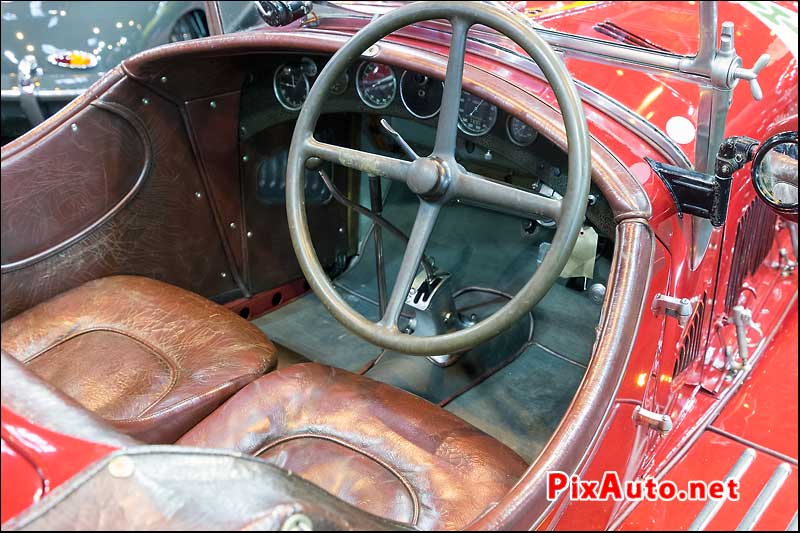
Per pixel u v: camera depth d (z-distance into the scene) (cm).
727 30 107
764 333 179
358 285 212
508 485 110
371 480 111
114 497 71
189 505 71
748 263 180
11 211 139
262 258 195
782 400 156
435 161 111
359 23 157
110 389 125
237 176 180
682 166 122
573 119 99
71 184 148
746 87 158
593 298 142
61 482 75
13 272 141
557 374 181
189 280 179
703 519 125
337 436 118
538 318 192
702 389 158
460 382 180
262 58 162
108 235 157
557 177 134
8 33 279
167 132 162
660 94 138
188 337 137
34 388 84
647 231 111
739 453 141
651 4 193
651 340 116
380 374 182
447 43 142
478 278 198
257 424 118
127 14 299
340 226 211
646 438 125
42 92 273
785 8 199
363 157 116
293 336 194
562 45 134
